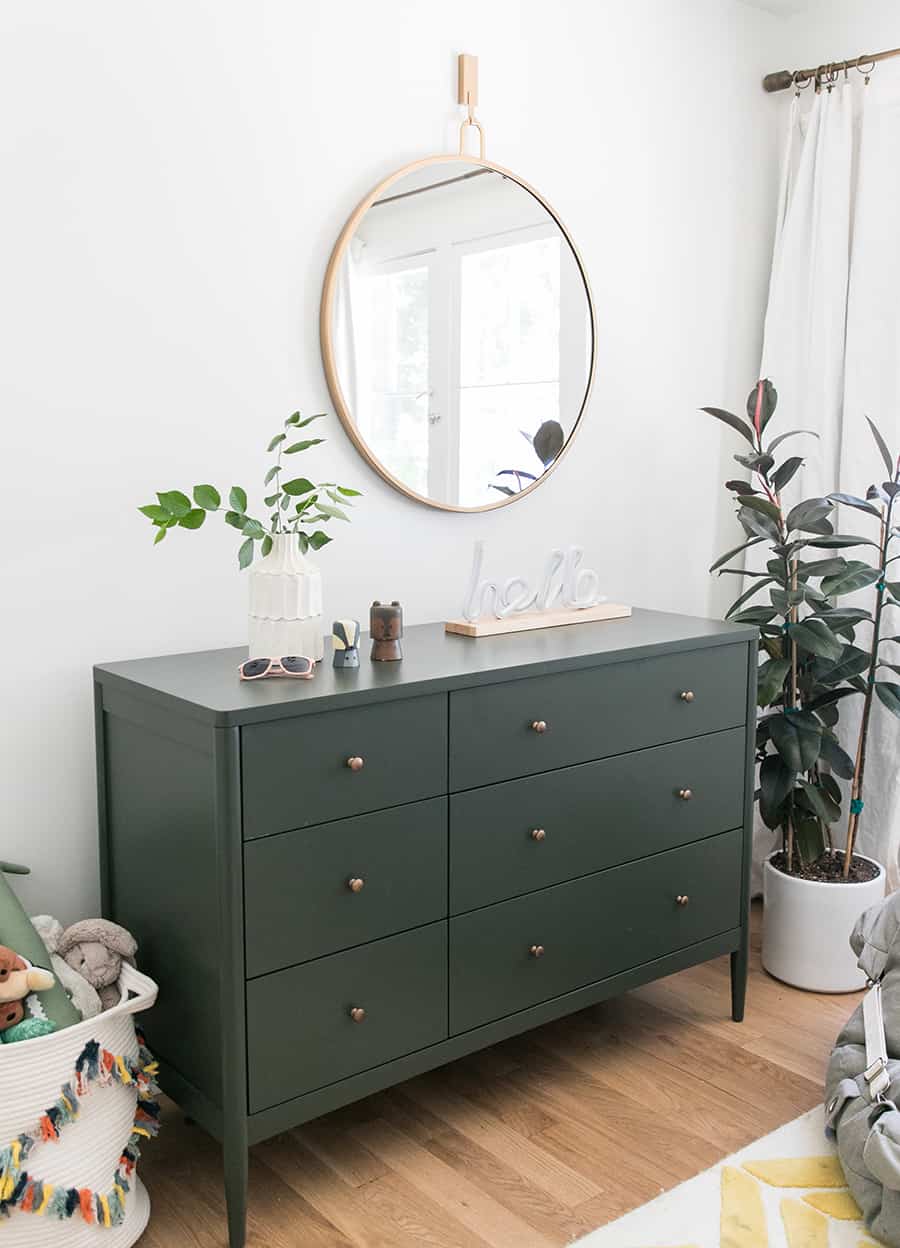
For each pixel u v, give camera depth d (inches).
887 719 116.6
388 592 100.3
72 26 78.0
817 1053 95.2
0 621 79.5
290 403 92.0
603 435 114.7
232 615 90.6
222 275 87.0
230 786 67.6
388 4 93.9
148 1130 73.5
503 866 83.1
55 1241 66.0
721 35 119.4
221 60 85.1
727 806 98.8
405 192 95.3
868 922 89.6
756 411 111.0
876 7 117.6
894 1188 69.7
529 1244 71.3
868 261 116.9
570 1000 88.9
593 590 103.8
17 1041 65.1
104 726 81.0
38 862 82.8
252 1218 73.9
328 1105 74.9
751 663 98.7
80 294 80.4
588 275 110.7
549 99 105.7
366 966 75.9
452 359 100.3
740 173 123.3
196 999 73.3
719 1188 76.4
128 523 84.4
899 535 112.8
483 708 80.2
